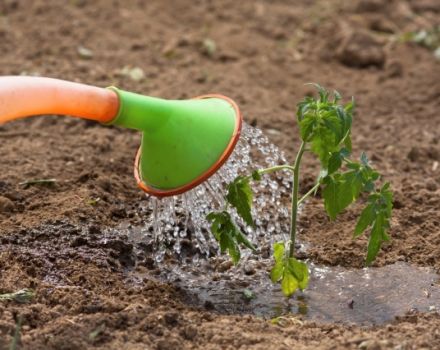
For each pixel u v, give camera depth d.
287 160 7.19
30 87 4.93
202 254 5.89
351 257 5.81
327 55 9.95
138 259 5.78
